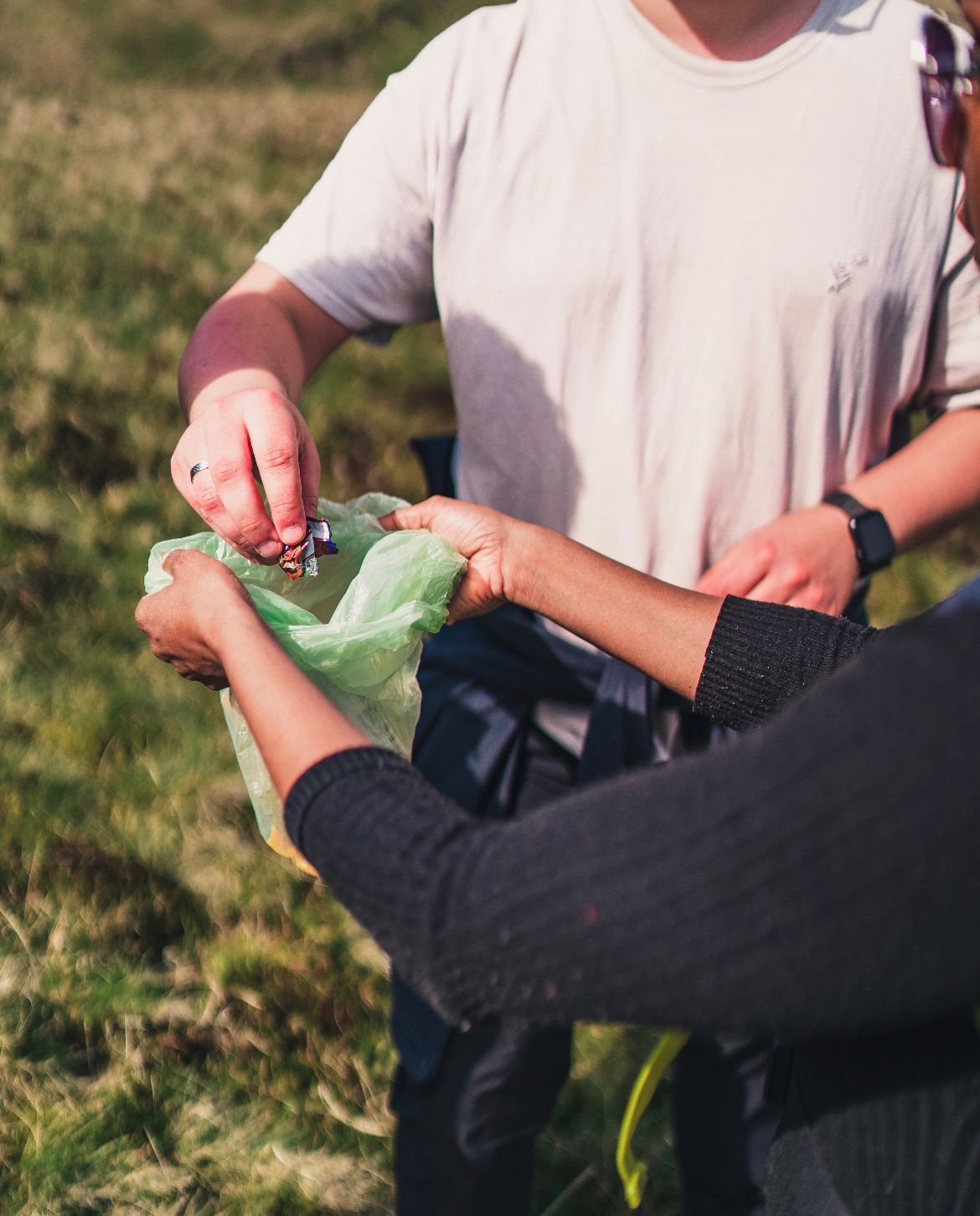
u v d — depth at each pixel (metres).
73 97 7.09
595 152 1.53
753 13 1.47
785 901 0.76
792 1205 1.04
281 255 1.66
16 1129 2.04
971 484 1.68
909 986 0.77
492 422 1.66
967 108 0.91
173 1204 2.00
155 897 2.48
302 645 1.27
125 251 4.85
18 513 3.36
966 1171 0.92
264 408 1.34
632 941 0.79
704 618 1.32
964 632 0.77
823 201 1.51
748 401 1.58
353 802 0.91
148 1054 2.20
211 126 6.96
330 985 2.40
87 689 2.91
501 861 0.83
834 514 1.62
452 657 1.75
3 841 2.52
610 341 1.58
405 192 1.60
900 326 1.61
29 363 3.97
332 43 11.04
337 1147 2.15
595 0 1.52
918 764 0.75
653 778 0.82
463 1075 1.71
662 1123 2.33
